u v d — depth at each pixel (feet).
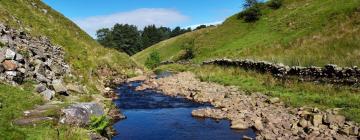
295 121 59.52
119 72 159.43
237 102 80.69
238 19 313.12
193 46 289.53
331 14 198.08
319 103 70.54
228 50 239.09
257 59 136.15
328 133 50.90
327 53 127.24
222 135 56.54
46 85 65.98
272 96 83.10
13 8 130.52
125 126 63.72
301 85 87.40
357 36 134.41
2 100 48.70
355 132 49.60
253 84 103.19
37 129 41.63
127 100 93.40
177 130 60.54
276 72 105.29
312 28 196.54
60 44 130.41
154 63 263.49
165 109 80.33
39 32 119.85
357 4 186.80
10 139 36.88
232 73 127.54
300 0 286.66
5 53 61.57
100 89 100.58
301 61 109.91
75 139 41.52
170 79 141.59
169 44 403.13
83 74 102.27
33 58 73.56
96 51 165.27
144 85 124.98
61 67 87.45
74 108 50.67
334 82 81.30
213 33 310.65
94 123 49.85
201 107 81.87
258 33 256.32
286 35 216.54
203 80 126.62
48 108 49.98
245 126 60.39
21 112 47.03
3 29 76.33
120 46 529.45
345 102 67.31
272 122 60.08
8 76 58.44
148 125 64.49
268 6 305.94
